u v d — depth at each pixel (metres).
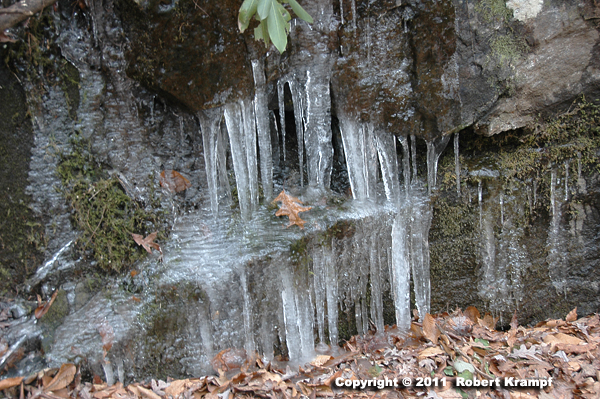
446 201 2.62
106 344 1.89
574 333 2.62
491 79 2.42
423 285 2.66
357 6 2.22
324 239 2.29
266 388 1.96
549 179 2.68
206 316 2.09
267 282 2.16
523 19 2.34
